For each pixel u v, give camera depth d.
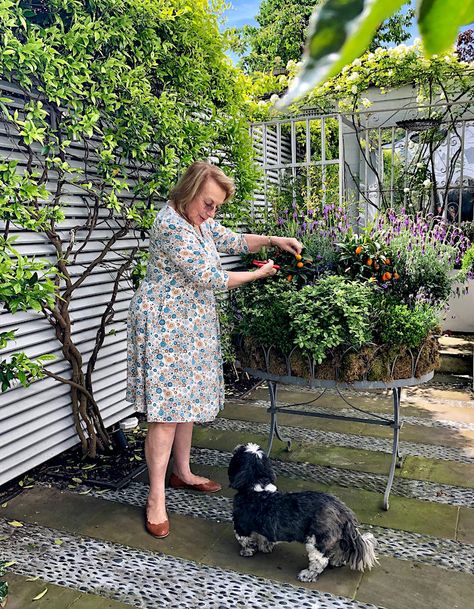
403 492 2.72
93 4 2.72
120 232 3.07
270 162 6.20
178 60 3.42
